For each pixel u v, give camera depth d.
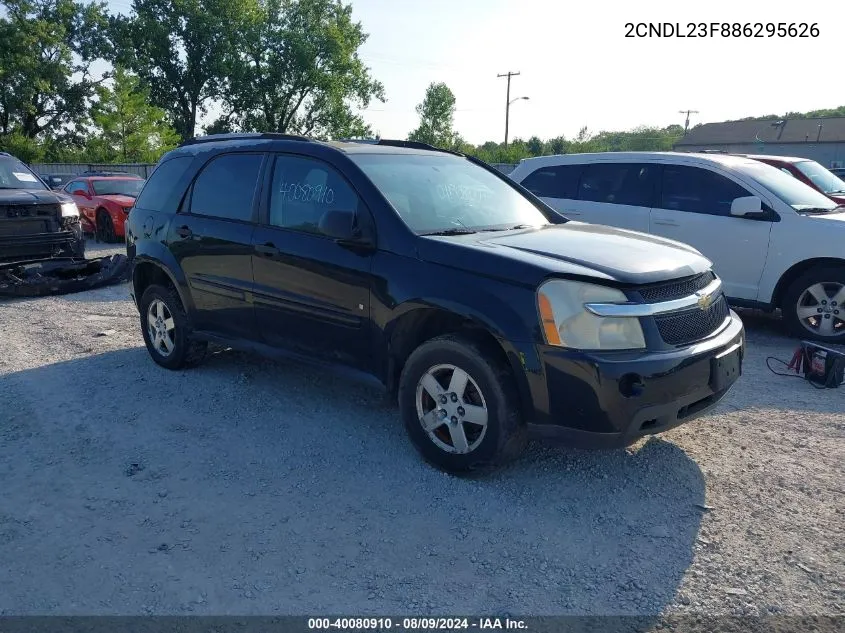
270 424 4.76
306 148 4.76
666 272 3.73
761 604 2.92
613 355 3.48
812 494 3.82
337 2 55.34
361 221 4.28
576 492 3.82
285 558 3.23
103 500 3.76
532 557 3.24
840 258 6.77
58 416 4.92
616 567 3.16
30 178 10.88
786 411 5.06
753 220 7.25
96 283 9.88
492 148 68.19
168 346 5.89
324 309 4.45
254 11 53.06
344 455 4.29
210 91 55.78
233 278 5.04
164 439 4.53
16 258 9.68
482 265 3.77
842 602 2.93
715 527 3.49
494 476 3.98
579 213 8.41
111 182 17.02
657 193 7.93
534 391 3.57
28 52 47.56
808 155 65.62
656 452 4.32
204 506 3.70
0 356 6.44
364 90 58.38
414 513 3.62
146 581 3.07
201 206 5.40
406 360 4.19
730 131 72.06
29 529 3.47
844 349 6.77
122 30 52.00
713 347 3.74
